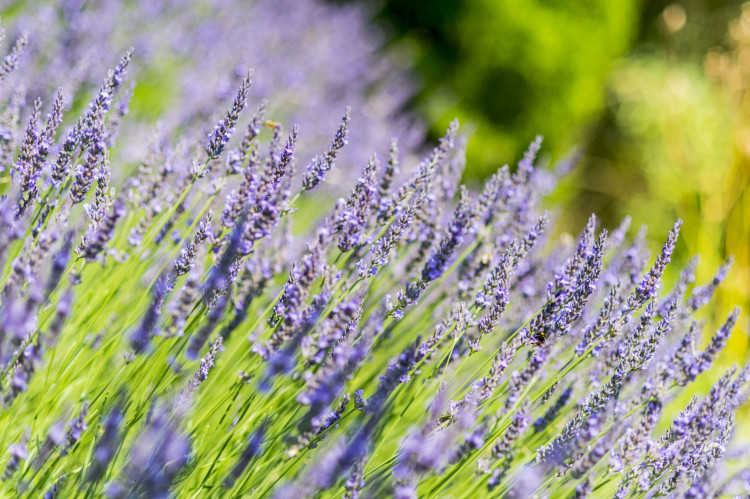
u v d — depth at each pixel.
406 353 1.63
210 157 1.64
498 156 4.27
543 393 1.67
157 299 1.63
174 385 1.69
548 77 4.33
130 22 2.30
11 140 1.70
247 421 1.65
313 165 1.64
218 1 2.77
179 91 2.24
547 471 1.63
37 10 2.08
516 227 1.87
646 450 1.66
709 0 5.48
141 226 1.71
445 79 4.28
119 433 1.60
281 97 2.43
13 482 1.62
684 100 4.49
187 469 1.62
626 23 4.82
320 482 1.57
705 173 4.02
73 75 1.85
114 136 1.76
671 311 1.66
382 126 2.78
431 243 1.78
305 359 1.65
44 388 1.61
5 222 1.57
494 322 1.66
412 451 1.55
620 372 1.66
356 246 1.66
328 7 3.67
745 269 3.27
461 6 4.20
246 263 1.72
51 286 1.57
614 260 1.92
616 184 5.14
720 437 1.68
